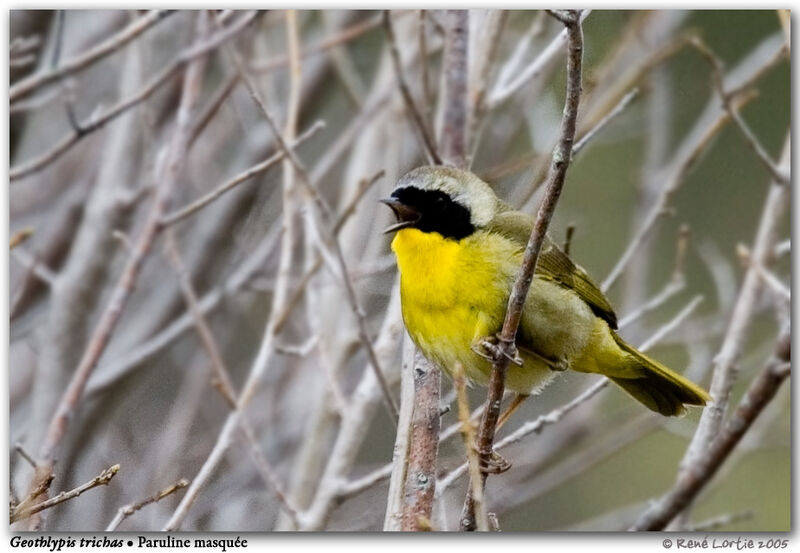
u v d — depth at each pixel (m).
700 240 15.18
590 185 14.57
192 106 10.05
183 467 10.91
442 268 8.59
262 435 11.77
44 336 11.51
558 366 8.98
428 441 8.30
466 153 10.08
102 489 10.48
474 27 10.58
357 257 11.01
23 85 8.47
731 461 11.05
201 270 12.29
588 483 13.84
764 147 15.40
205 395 12.03
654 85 12.45
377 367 8.77
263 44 12.45
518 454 11.97
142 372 11.99
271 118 9.33
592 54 11.91
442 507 7.89
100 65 12.59
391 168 11.03
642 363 9.21
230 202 12.35
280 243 12.47
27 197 12.51
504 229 8.77
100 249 11.57
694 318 14.20
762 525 13.64
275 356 12.21
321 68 12.99
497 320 8.62
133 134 11.85
